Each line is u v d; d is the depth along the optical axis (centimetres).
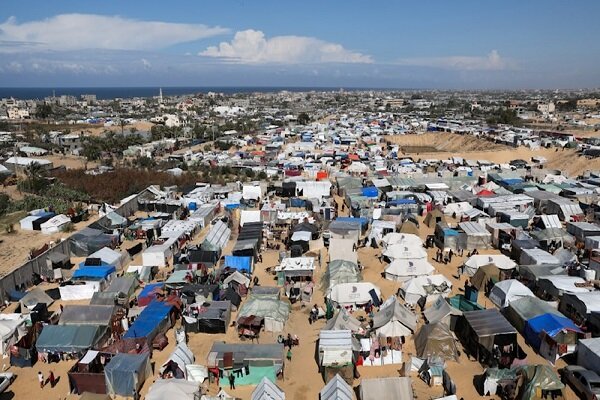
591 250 5112
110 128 18725
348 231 6000
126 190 8831
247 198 8119
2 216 7394
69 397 3075
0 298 4353
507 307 3991
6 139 15412
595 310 3616
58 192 8338
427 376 3141
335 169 10519
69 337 3531
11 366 3453
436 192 8006
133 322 3794
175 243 5712
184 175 9888
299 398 3017
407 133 17475
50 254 5200
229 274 4816
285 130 17838
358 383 3155
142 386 3148
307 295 4428
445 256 5566
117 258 5209
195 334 3866
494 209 6919
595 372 3039
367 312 4134
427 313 3969
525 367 2966
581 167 10706
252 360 3175
